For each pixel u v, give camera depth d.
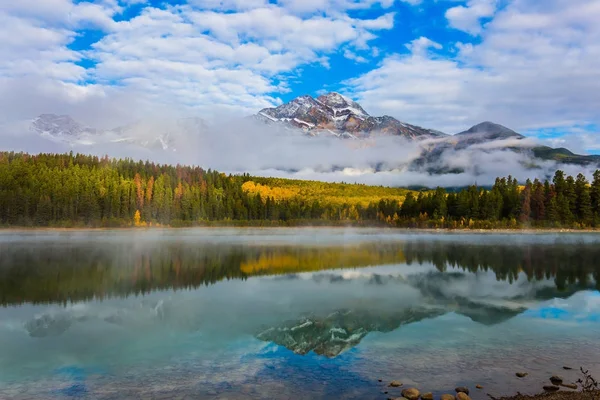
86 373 20.00
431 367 20.08
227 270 58.09
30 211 164.00
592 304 34.97
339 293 40.41
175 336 26.27
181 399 16.91
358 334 26.36
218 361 21.55
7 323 29.62
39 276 52.66
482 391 17.06
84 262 67.44
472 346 23.45
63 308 34.47
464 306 34.41
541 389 17.16
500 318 30.20
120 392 17.69
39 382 18.86
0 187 179.12
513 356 21.56
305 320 30.09
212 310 33.44
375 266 61.72
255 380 18.81
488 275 52.16
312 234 157.00
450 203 192.25
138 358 22.08
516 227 163.25
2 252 83.56
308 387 17.94
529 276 51.31
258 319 30.48
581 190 166.25
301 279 49.81
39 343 24.91
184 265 63.81
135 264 65.06
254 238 133.25
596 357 21.30
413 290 41.97
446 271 56.19
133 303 36.41
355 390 17.48
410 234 154.12
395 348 23.30
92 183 197.88
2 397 17.27
